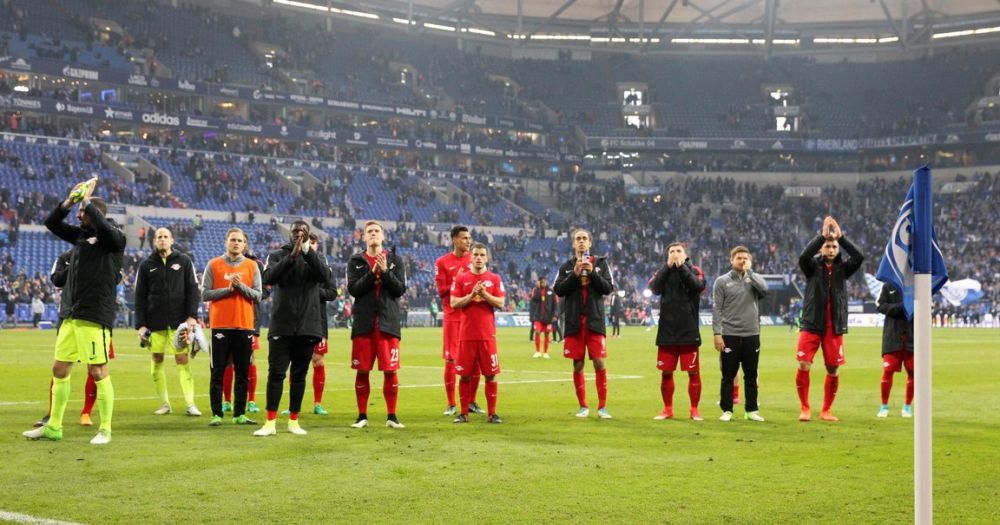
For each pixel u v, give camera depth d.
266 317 48.09
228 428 11.95
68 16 65.12
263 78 70.31
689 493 8.08
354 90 73.25
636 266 69.12
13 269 47.56
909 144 77.25
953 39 79.56
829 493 8.11
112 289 10.60
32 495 7.79
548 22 78.00
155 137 64.12
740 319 13.23
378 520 7.06
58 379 10.72
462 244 14.06
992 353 30.92
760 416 13.44
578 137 80.12
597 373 13.55
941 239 72.19
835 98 82.69
